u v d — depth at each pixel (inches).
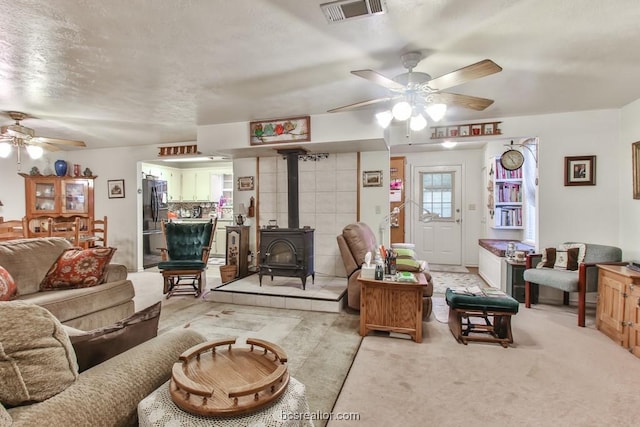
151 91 127.3
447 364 97.9
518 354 104.5
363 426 70.4
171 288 177.3
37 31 83.0
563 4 72.4
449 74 85.8
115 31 83.3
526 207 208.2
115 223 245.3
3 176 217.2
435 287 192.2
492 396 81.4
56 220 228.8
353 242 144.1
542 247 162.6
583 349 108.0
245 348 51.3
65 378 36.7
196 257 190.9
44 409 33.3
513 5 72.6
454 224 262.8
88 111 152.6
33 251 114.9
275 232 164.7
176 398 38.5
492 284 193.2
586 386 85.7
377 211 188.5
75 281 113.5
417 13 75.4
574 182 157.5
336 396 81.4
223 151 185.5
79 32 83.7
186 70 108.0
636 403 78.2
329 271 195.3
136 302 161.3
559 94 133.4
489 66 81.4
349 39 87.9
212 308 150.9
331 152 192.2
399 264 140.9
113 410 37.9
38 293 107.5
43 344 35.4
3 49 92.4
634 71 110.2
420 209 269.0
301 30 83.2
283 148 177.2
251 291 158.1
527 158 200.5
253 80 117.1
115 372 41.6
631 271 112.9
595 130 155.3
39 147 177.8
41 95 130.5
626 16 77.3
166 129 190.2
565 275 138.0
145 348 48.6
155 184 274.1
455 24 80.5
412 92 100.0
